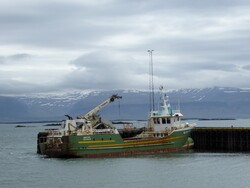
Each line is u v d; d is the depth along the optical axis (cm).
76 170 6906
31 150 11056
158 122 9269
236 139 9681
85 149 8100
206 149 9875
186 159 7962
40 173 6788
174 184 5772
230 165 7212
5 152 10550
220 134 9894
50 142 8406
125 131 9969
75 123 8425
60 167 7250
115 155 8312
